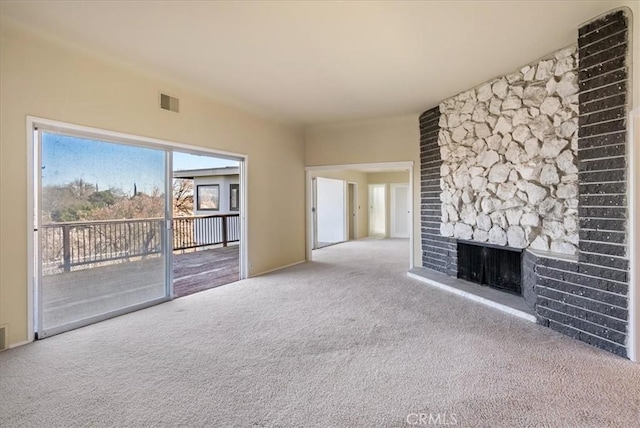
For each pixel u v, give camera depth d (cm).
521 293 400
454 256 500
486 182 434
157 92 408
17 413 198
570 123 327
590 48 281
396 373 242
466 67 382
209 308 394
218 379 236
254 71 390
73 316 335
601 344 276
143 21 281
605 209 271
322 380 233
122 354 275
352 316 362
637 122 249
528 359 260
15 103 291
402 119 603
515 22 286
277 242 619
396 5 261
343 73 398
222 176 1047
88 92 340
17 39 290
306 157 693
